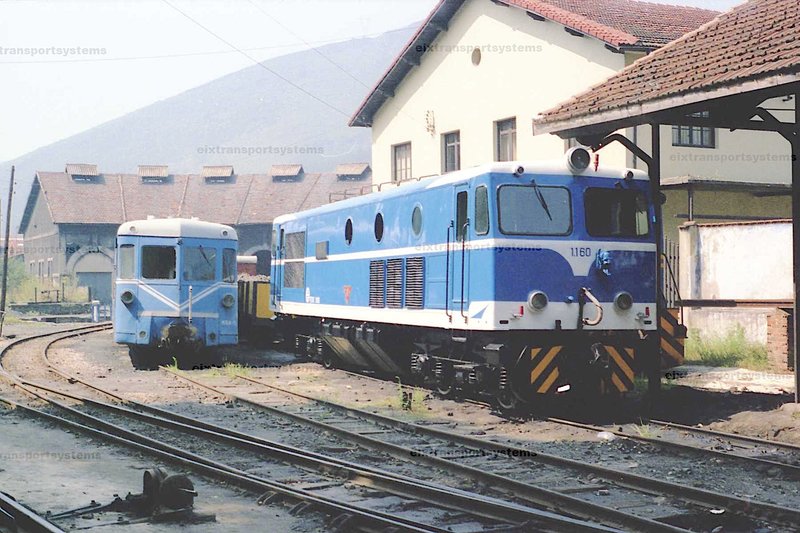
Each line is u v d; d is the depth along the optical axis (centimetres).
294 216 2345
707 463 1100
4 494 896
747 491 960
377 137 3409
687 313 2180
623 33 2386
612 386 1445
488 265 1406
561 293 1431
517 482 934
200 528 820
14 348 2770
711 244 2009
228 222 7281
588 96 1552
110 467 1095
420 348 1709
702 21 2867
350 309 1934
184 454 1129
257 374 2102
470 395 1656
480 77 2875
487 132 2848
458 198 1507
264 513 874
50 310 5588
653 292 1494
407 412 1519
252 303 2819
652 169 1508
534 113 2664
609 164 2450
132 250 2239
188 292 2253
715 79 1234
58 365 2328
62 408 1532
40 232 7725
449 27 3011
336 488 971
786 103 2598
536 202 1434
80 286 7031
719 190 2367
